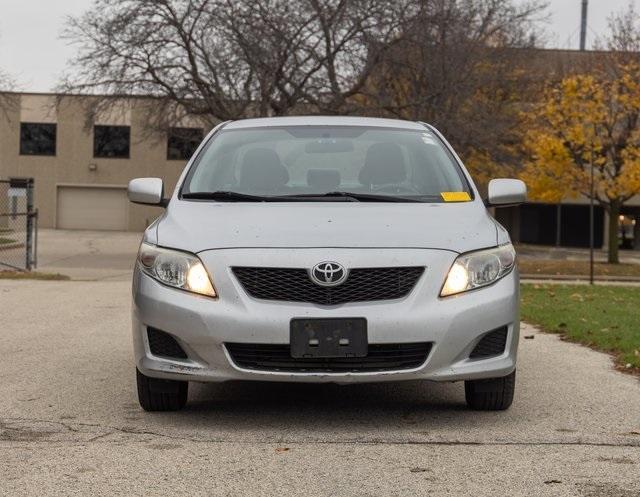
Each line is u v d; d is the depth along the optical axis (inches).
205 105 1125.7
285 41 1017.5
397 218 223.8
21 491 160.9
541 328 430.3
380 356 207.5
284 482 167.3
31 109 2327.8
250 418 223.6
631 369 303.4
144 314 214.8
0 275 770.2
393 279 208.5
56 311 478.3
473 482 167.5
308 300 206.7
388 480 168.7
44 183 2338.8
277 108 1064.8
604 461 182.2
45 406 237.6
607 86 1322.6
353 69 1075.3
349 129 274.5
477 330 210.1
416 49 1121.4
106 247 1534.2
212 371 208.1
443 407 237.8
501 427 213.2
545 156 1283.2
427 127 285.1
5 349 342.6
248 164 255.0
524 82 1584.6
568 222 2073.1
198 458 183.6
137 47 1083.9
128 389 262.8
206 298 208.5
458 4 1192.8
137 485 165.0
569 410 233.9
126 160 2345.0
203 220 224.5
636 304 586.6
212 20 1037.2
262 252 208.8
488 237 221.6
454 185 251.6
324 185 246.8
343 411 232.4
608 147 1322.6
